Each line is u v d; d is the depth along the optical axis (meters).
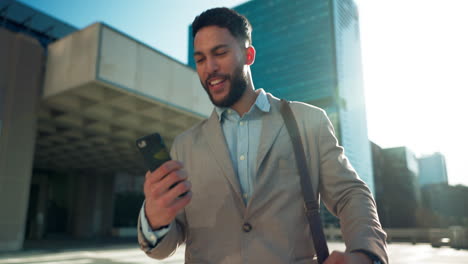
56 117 15.38
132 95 13.95
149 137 0.89
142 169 29.45
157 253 0.97
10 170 12.78
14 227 12.64
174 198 0.79
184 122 17.94
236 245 1.01
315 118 1.18
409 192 69.31
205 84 1.18
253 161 1.11
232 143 1.18
